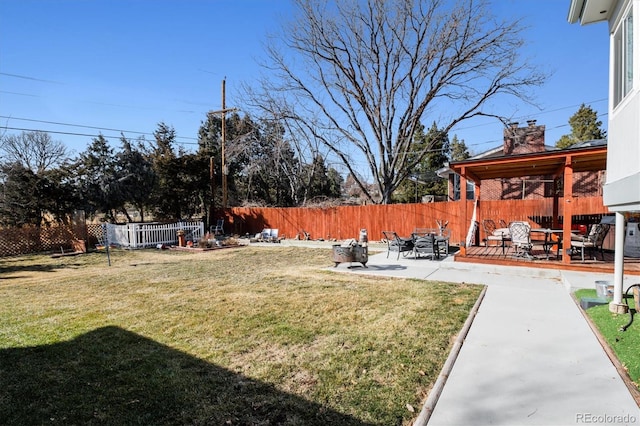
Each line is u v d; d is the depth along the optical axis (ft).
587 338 11.89
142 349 11.89
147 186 65.67
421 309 15.89
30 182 49.98
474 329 13.11
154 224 49.52
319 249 43.75
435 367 10.12
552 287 19.92
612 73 14.66
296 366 10.36
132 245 46.91
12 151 69.05
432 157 116.26
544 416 7.57
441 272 25.20
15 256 40.50
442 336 12.51
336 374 9.79
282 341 12.41
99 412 8.14
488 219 41.70
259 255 38.78
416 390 8.86
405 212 47.88
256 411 8.07
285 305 17.19
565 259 23.26
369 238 50.55
